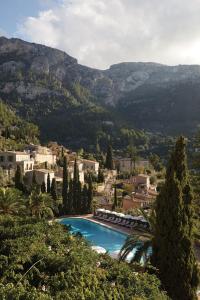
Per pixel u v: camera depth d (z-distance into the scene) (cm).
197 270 2030
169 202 2047
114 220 6162
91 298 1441
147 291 1653
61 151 13675
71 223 6319
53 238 2744
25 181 8869
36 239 2677
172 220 2027
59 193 8156
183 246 2016
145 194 8531
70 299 1426
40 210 5525
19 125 16525
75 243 2636
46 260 2216
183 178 2091
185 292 1984
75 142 19738
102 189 9469
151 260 2097
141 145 18850
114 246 4734
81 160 12375
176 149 2109
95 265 2128
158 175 12031
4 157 9856
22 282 1980
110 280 1803
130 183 10338
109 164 13075
